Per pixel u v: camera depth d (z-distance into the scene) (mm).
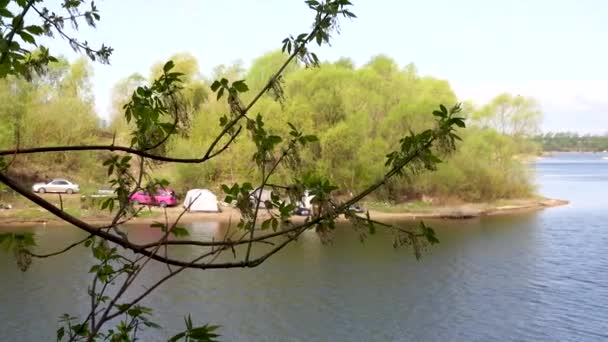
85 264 24703
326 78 48250
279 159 2637
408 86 54000
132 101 2520
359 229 2383
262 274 24266
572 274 25109
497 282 23672
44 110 40969
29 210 37312
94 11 2502
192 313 18750
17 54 2162
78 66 44438
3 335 16328
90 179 41969
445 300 21016
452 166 48625
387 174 2453
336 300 20797
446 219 44125
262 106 35312
